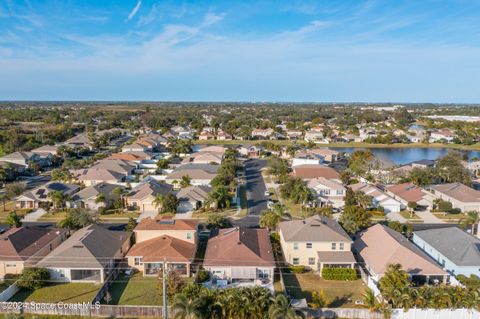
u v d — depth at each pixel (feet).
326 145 607.37
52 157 423.23
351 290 147.33
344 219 202.59
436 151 559.38
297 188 262.67
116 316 127.75
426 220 236.02
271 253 164.14
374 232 180.96
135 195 257.14
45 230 189.67
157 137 575.79
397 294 125.70
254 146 509.76
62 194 248.32
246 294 123.34
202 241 191.83
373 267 153.07
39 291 144.36
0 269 158.30
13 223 203.10
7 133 521.65
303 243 167.02
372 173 356.38
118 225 222.89
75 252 156.56
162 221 180.55
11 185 270.26
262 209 254.88
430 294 126.11
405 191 274.77
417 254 156.15
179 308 117.80
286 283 152.87
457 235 177.06
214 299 123.75
